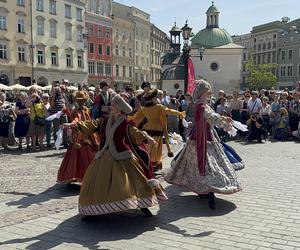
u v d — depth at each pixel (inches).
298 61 3125.0
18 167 356.8
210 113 228.2
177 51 1943.9
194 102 236.5
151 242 181.0
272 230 196.4
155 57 3240.7
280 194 264.5
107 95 370.0
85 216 210.1
